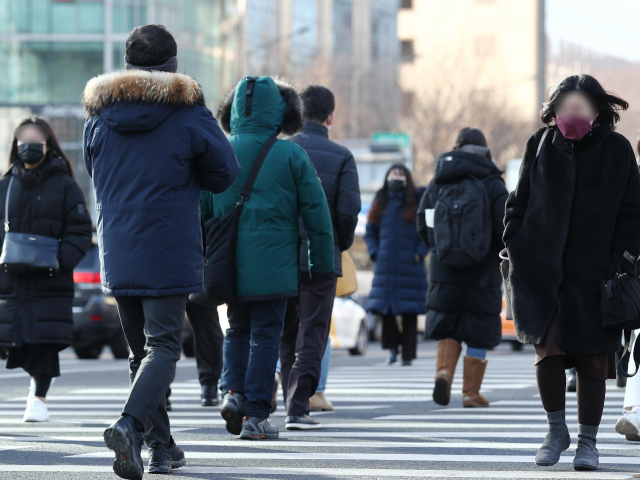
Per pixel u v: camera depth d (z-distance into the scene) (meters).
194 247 18.67
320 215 23.23
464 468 20.05
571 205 19.14
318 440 23.81
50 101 158.88
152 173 18.38
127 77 18.34
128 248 18.36
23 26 159.62
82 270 56.28
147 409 17.59
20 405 32.66
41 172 27.59
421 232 31.94
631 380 23.73
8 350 27.86
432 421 27.58
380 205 48.75
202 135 18.56
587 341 19.03
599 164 19.16
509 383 39.47
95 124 18.91
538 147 19.70
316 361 25.72
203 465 20.25
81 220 27.64
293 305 26.70
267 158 23.14
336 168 26.36
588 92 18.95
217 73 175.00
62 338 27.55
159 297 18.36
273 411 29.59
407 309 48.47
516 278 19.53
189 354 56.81
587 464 19.48
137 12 158.00
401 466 20.28
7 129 158.88
